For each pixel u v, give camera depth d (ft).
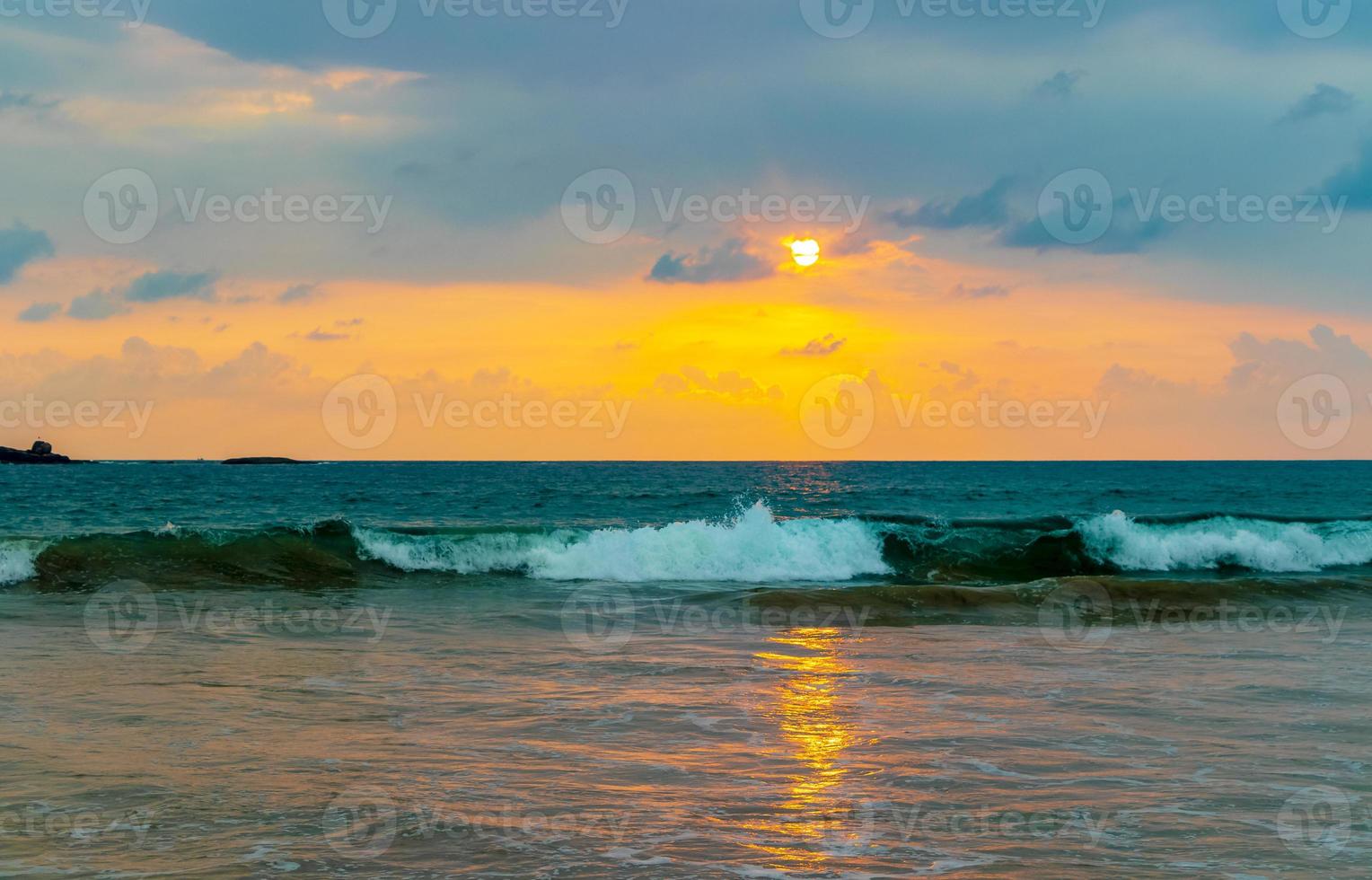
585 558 71.51
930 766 26.32
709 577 72.59
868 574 75.10
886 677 38.29
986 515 171.32
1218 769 26.22
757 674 38.40
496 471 402.11
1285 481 329.11
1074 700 34.35
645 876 18.86
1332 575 77.66
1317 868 19.57
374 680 36.52
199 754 26.61
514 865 19.34
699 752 27.43
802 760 26.81
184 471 388.16
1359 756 27.55
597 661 40.83
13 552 62.90
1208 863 19.77
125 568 63.77
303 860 19.40
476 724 30.35
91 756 26.30
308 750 27.20
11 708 31.30
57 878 18.34
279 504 166.71
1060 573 77.71
